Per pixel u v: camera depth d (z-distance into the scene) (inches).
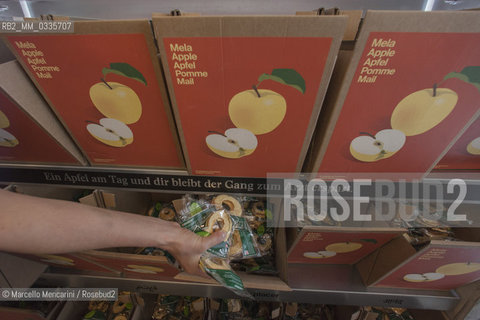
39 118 28.4
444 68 21.9
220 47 21.5
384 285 43.0
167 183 35.0
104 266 40.7
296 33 20.5
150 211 61.8
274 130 27.3
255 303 58.7
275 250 48.3
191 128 27.8
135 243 26.0
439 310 46.5
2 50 33.1
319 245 41.1
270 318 56.1
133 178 35.3
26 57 24.0
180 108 26.0
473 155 31.0
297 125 26.7
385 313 54.4
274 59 22.0
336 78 25.0
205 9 55.7
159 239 27.0
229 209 38.7
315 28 20.1
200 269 30.1
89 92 26.4
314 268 47.7
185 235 28.4
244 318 56.1
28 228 20.6
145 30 21.5
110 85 25.6
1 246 20.1
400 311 55.2
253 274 45.4
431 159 29.3
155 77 24.5
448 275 37.9
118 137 30.8
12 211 20.6
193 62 22.5
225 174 33.1
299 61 22.0
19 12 54.9
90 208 24.7
